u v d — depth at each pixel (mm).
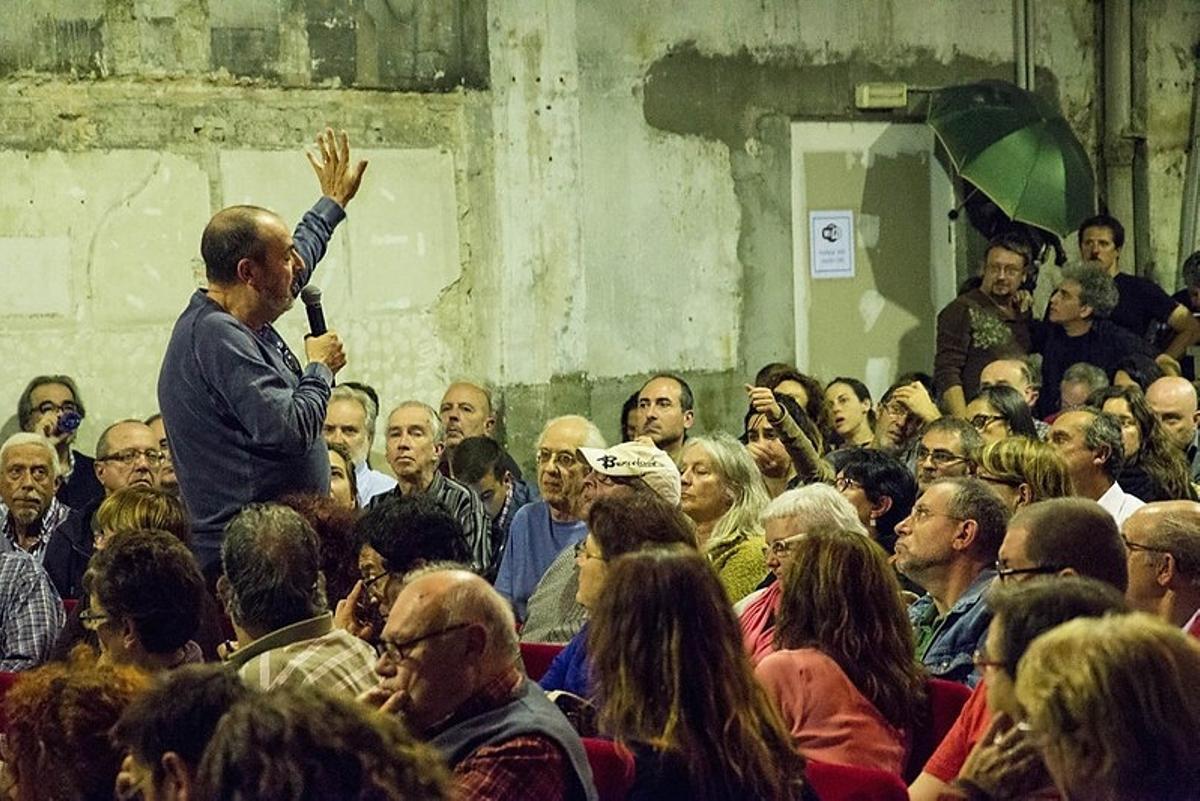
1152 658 2641
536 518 6824
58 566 6941
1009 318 10203
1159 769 2605
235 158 9141
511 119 9891
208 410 5148
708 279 10555
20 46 8617
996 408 7473
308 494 5137
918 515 5168
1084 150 11062
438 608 3688
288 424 5090
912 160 11180
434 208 9688
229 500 5184
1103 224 10508
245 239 5176
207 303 5203
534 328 9992
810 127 10859
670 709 3502
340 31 9391
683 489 6188
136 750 2826
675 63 10422
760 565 5965
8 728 3355
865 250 11047
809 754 4199
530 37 9922
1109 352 9852
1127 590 4477
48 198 8695
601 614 3596
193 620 4430
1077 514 4379
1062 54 11562
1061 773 2676
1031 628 3307
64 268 8750
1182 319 10375
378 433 9555
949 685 4418
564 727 3689
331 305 9414
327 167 5902
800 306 10867
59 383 8266
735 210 10633
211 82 9062
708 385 10570
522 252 9945
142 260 8938
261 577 4340
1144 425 7375
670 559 3588
